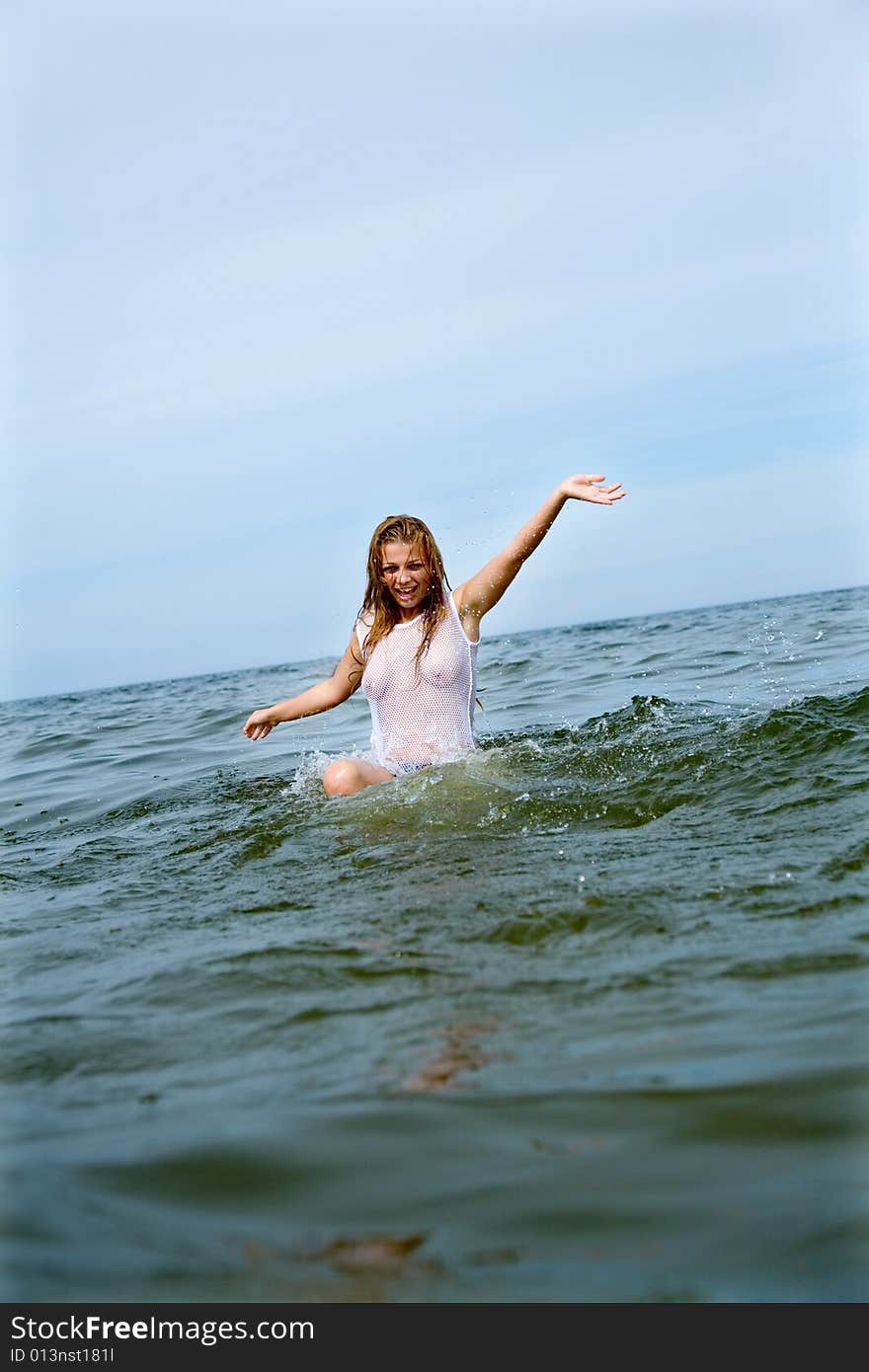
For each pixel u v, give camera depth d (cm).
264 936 271
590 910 258
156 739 804
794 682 625
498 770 423
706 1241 129
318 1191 146
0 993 249
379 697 473
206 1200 147
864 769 354
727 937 231
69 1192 151
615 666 891
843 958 211
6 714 1667
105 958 269
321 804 420
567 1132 155
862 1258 124
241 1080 186
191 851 385
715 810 339
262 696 1169
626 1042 183
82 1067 200
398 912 276
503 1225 135
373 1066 186
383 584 462
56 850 425
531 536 472
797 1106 156
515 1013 202
